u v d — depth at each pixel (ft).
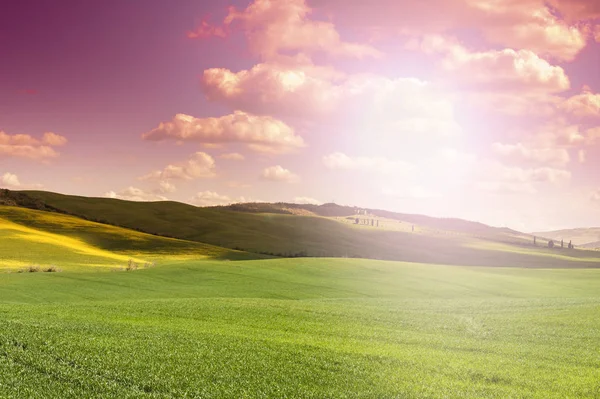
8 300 198.90
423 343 113.29
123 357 89.40
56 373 79.25
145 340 104.17
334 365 90.22
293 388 76.84
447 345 111.34
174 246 479.00
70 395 70.28
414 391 77.05
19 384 73.51
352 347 106.32
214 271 295.69
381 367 90.02
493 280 312.50
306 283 276.21
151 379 78.38
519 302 188.75
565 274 349.82
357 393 75.61
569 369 90.94
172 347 98.94
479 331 129.39
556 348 109.19
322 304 181.06
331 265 336.49
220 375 81.92
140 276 273.33
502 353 103.91
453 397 74.59
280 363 90.12
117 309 156.97
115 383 75.61
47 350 91.50
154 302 178.19
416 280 303.07
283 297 241.35
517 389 78.95
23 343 95.81
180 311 155.12
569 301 187.32
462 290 279.49
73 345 95.91
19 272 277.64
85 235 482.69
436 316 154.51
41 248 384.47
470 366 91.61
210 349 98.48
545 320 143.23
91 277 261.03
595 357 100.83
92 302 177.78
